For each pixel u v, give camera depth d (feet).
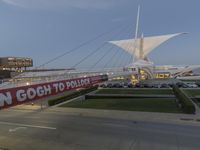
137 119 93.97
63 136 69.92
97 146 60.39
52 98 144.66
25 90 47.42
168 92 188.75
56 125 84.74
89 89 196.44
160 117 97.14
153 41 356.79
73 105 135.95
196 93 172.35
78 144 62.18
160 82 265.34
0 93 41.45
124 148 58.65
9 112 116.98
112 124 84.84
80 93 175.42
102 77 101.04
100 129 77.56
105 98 163.53
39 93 51.55
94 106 130.21
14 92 44.47
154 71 351.05
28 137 69.51
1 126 83.92
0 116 104.78
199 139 64.75
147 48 357.41
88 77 82.33
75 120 93.45
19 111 119.96
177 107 120.47
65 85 63.46
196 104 128.36
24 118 99.19
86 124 85.61
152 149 57.62
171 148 57.88
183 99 113.70
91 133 72.69
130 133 71.87
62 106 133.28
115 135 69.92
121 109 118.62
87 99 161.58
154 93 184.03
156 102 138.51
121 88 230.48
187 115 100.01
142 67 307.58
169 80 287.89
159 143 61.82
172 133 71.20
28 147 60.49
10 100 43.06
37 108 127.85
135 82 268.00
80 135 70.59
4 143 64.08
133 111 112.16
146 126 81.00
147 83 258.16
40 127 81.87
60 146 60.85
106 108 122.72
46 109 124.67
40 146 61.05
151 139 65.31
